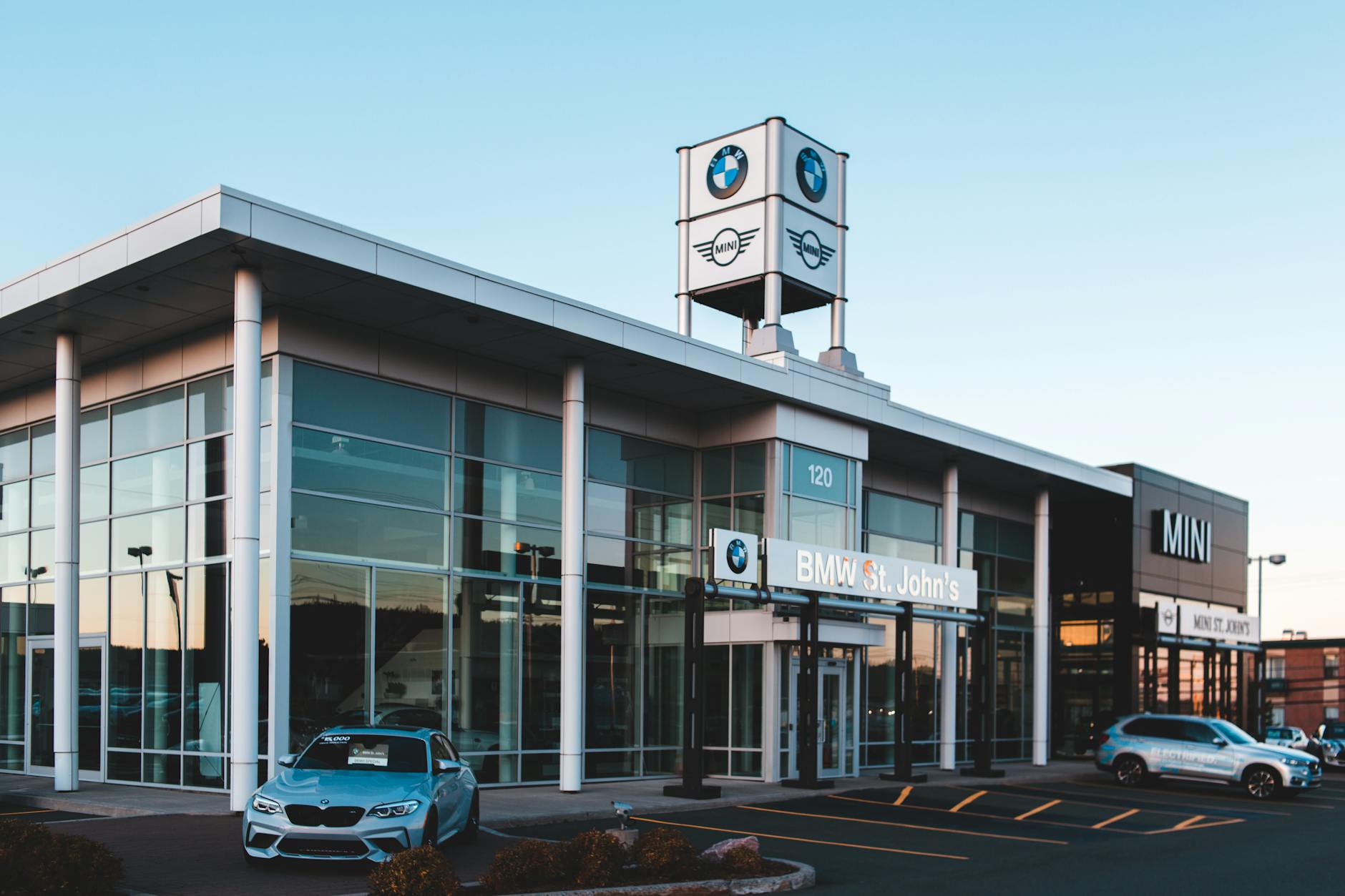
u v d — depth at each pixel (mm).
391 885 10812
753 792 22797
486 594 22312
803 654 24359
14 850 10461
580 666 22172
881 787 25156
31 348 22047
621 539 25094
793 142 28328
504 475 22906
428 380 21547
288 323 19375
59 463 20594
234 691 17156
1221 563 44188
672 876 12539
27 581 24984
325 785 13094
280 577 18828
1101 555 38781
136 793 20078
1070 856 16375
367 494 20406
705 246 28719
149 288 18516
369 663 20062
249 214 16328
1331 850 17516
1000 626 36250
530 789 22062
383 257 17984
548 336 21172
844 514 27516
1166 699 40375
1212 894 13398
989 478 34781
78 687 21719
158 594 21547
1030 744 37000
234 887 11742
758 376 24641
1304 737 42875
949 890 13328
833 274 29031
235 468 17359
